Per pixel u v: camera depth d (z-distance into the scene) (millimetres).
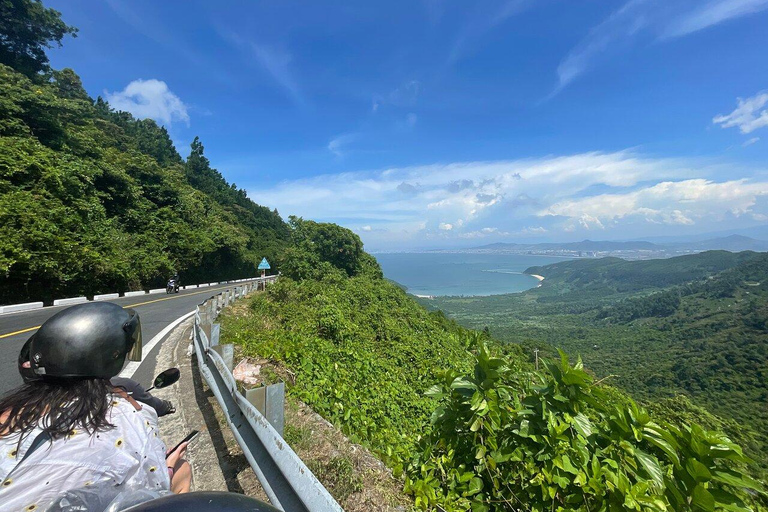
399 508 2367
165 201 35156
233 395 2807
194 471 2754
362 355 8391
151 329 9469
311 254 26422
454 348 15648
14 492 892
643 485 1888
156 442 1207
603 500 2023
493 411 2598
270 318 11672
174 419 3717
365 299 18703
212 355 3811
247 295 17812
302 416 3623
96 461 1007
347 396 5031
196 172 67312
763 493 1817
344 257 33875
